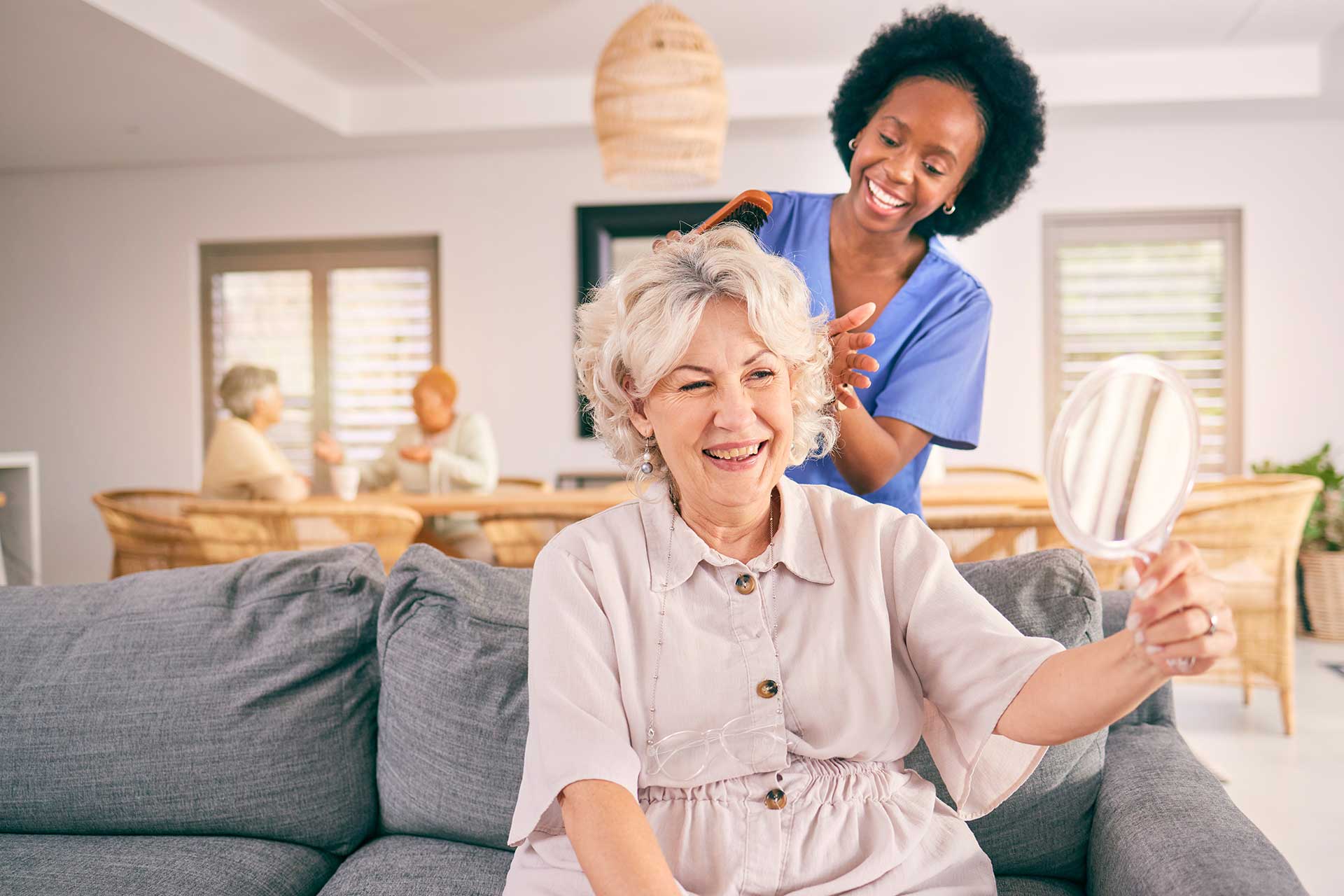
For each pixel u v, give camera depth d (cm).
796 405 108
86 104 443
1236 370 496
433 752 133
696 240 106
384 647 141
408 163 538
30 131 482
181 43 382
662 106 339
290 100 448
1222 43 436
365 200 541
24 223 562
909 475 166
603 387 108
